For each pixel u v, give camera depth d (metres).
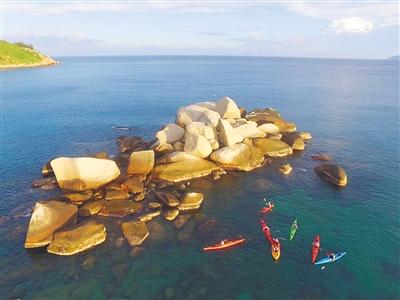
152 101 96.81
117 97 104.19
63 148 54.09
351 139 58.09
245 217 33.53
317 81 150.50
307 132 61.78
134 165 40.53
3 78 154.88
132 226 30.77
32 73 181.62
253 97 101.38
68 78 163.50
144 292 24.23
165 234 30.45
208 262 27.25
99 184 37.94
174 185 39.09
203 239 29.98
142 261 27.17
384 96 104.50
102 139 58.91
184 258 27.61
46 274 25.89
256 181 40.66
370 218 33.66
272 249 28.78
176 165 40.94
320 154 49.81
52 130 64.88
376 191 39.03
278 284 25.20
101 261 27.11
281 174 42.72
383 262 27.55
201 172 41.38
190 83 142.62
